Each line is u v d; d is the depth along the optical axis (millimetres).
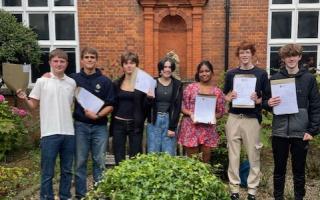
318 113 4812
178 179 3547
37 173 6594
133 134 5434
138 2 9883
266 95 5043
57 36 10289
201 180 3602
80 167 5121
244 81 5074
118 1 9922
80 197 5160
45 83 4887
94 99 5031
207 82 5480
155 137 5438
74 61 10289
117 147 5445
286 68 4930
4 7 10242
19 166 7301
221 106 5449
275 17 10070
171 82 5473
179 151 6152
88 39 10086
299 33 10117
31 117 8852
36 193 5863
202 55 10016
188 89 5516
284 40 10055
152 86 5355
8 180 5945
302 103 4852
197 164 3822
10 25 8828
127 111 5395
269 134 6398
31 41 9016
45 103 4863
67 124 4945
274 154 5074
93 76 5102
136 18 9945
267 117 6395
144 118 5480
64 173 5070
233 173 5293
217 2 9875
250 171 5293
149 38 9953
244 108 5152
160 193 3445
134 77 5410
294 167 5016
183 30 10094
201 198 3510
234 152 5277
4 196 5691
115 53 10062
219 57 10008
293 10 9977
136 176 3568
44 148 4863
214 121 5371
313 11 10039
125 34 10000
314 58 10156
